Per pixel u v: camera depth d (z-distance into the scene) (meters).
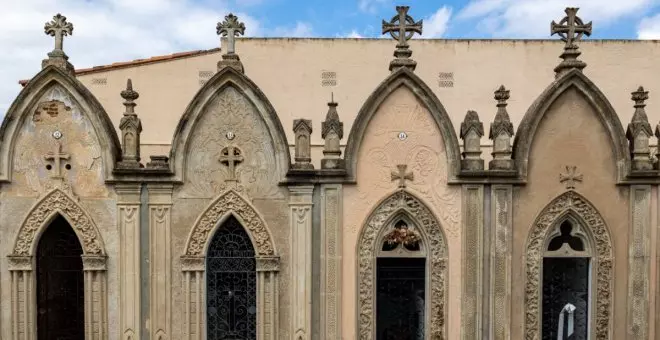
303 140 10.73
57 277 10.95
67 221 10.65
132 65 16.67
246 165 10.83
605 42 17.17
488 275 10.88
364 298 10.95
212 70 16.91
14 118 10.48
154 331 10.69
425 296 11.08
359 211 10.88
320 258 10.81
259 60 16.94
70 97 10.60
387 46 17.12
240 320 11.05
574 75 10.73
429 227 10.98
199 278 10.78
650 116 17.16
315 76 17.02
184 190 10.74
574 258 11.34
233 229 11.05
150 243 10.65
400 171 10.88
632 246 10.93
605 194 10.99
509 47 17.30
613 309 10.98
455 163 10.77
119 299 10.59
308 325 10.75
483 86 17.17
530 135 10.77
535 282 11.00
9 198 10.57
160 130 16.67
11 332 10.54
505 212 10.79
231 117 10.82
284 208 10.83
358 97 17.00
